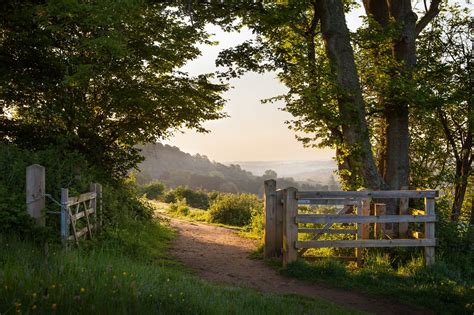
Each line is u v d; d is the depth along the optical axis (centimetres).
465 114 2058
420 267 1053
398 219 1085
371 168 1451
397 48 1667
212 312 524
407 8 1656
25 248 689
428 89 1534
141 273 662
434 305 859
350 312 736
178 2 1653
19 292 434
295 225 1076
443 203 1427
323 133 1689
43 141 1410
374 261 1095
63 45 1343
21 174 908
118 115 1644
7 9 1264
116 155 1672
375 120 1828
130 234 1150
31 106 1391
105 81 1531
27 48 1287
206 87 1658
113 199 1284
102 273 580
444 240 1173
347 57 1477
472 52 2055
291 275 1027
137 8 1277
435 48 2084
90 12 1148
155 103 1510
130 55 1439
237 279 965
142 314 443
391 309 827
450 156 2261
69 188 970
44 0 1260
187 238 1591
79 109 1420
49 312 400
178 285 633
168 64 1590
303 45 1569
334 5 1491
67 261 608
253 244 1534
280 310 643
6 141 1398
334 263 1051
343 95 1435
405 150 1577
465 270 1094
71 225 862
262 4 1692
